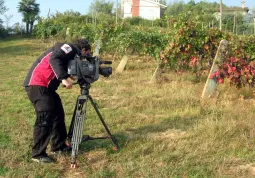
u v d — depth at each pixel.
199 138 5.88
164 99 8.48
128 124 6.76
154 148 5.47
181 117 7.16
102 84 10.79
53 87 5.05
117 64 15.34
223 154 5.30
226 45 8.70
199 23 9.95
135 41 12.47
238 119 6.86
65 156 5.31
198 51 10.10
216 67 8.68
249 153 5.33
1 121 6.98
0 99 8.87
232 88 9.16
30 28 46.69
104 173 4.69
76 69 4.79
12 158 5.13
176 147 5.55
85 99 4.99
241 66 8.75
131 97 8.79
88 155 5.36
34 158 5.10
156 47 12.02
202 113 7.38
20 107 8.03
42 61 4.99
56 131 5.34
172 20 10.37
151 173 4.70
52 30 32.34
